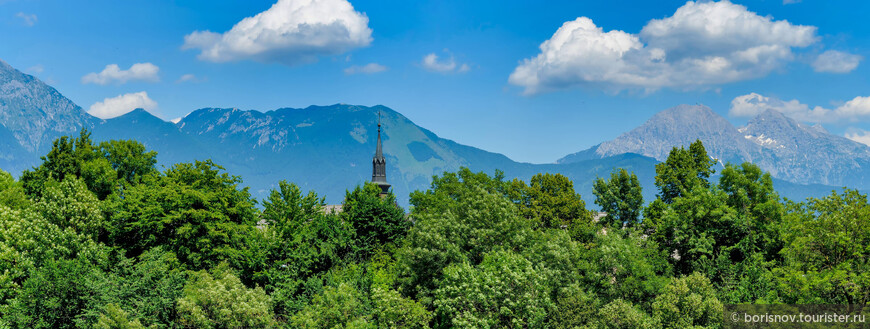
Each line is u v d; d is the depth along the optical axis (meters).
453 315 41.34
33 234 46.28
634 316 39.81
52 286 38.97
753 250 57.97
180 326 39.50
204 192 52.53
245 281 47.91
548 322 40.97
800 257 46.94
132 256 50.06
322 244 51.75
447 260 46.69
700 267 55.88
